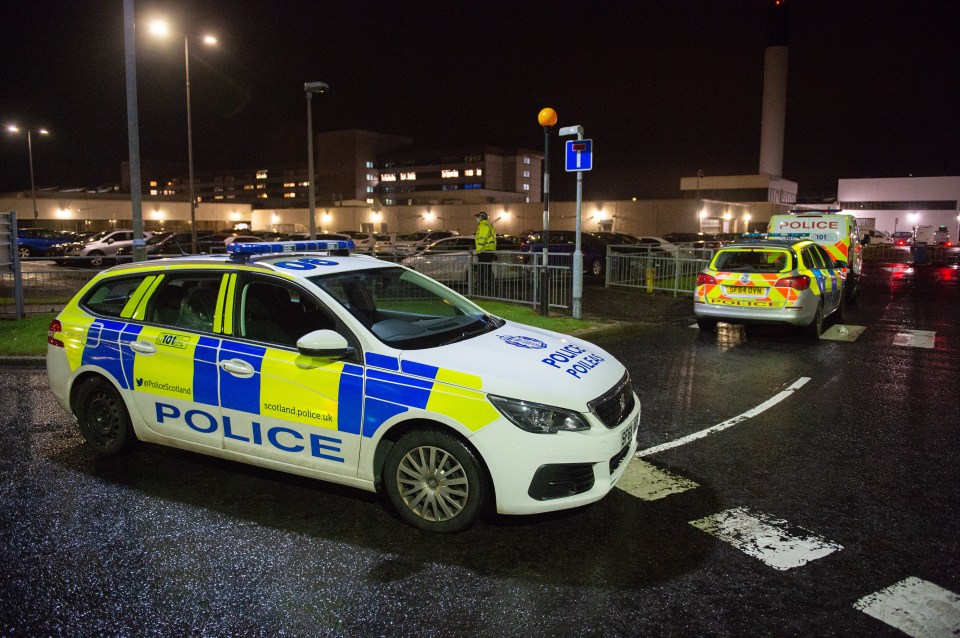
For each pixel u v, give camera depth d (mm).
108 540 3736
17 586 3266
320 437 3967
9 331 10039
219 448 4344
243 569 3424
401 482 3867
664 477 4723
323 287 4215
